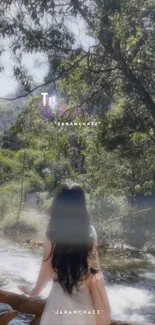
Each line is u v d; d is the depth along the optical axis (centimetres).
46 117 1204
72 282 249
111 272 1109
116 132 1216
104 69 1098
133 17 1014
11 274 1013
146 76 1093
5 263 1154
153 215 1407
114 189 1383
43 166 1812
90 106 1187
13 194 1953
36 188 1909
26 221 1736
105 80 1121
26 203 1934
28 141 1284
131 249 1349
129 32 1014
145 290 938
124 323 283
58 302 249
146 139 1234
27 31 967
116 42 1034
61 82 1115
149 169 1330
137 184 1366
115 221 1372
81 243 250
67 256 249
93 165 1347
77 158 1370
